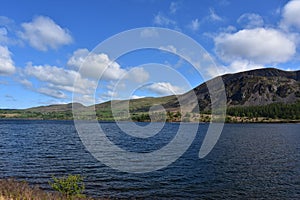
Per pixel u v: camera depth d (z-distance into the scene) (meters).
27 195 23.14
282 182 39.84
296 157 60.94
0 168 45.38
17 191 24.12
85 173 42.88
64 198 23.47
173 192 34.62
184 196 33.19
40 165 48.41
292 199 32.69
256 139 103.19
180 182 39.16
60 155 59.28
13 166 47.22
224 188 36.69
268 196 33.72
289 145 83.94
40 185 35.06
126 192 34.03
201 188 36.44
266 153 66.94
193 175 43.19
